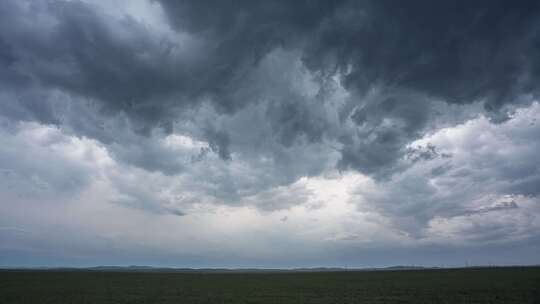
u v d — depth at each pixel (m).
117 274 124.44
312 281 91.31
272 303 49.16
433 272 112.12
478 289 59.00
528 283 64.50
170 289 69.81
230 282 90.06
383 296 55.59
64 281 86.44
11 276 97.12
